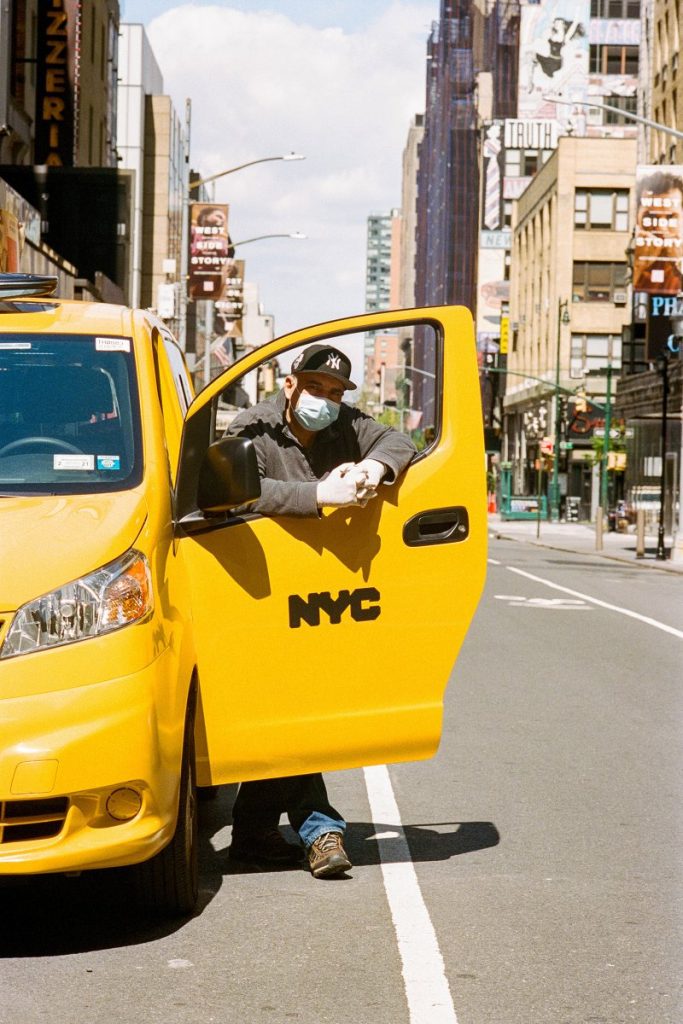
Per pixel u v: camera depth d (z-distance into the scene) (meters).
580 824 7.19
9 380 5.88
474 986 4.72
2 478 5.51
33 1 44.72
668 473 56.56
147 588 5.04
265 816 6.27
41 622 4.82
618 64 130.75
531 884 6.03
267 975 4.80
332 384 5.84
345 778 8.45
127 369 5.94
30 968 4.84
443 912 5.58
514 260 106.88
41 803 4.74
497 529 67.00
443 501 5.84
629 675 13.38
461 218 145.75
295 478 5.99
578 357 87.62
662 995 4.66
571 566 34.78
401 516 5.79
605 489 59.62
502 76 131.38
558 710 11.10
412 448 5.81
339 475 5.59
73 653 4.80
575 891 5.92
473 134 145.00
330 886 5.96
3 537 5.04
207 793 7.88
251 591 5.64
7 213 31.05
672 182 40.62
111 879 5.95
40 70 45.44
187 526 5.62
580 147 87.56
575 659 14.62
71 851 4.71
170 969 4.84
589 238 87.56
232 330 90.31
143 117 76.88
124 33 76.12
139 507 5.32
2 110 37.62
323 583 5.71
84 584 4.89
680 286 40.38
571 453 86.50
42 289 6.44
